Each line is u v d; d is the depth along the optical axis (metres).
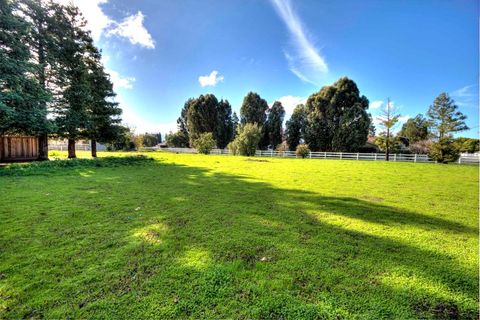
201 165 13.28
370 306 1.90
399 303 1.95
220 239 3.20
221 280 2.22
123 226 3.63
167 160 16.42
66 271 2.35
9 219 3.87
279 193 6.17
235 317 1.75
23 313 1.77
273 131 34.59
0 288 2.07
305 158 23.08
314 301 1.95
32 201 5.01
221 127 37.69
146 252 2.79
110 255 2.70
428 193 6.43
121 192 6.00
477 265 2.61
